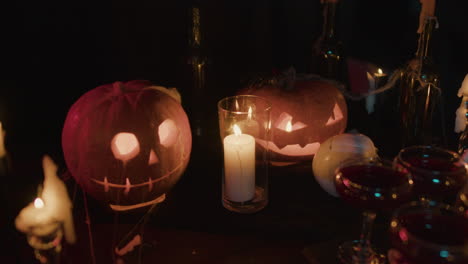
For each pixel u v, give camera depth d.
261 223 0.89
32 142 1.30
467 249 0.61
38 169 1.12
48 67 1.50
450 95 1.51
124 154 0.88
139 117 0.88
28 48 1.46
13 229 0.89
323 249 0.82
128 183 0.90
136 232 0.89
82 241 0.86
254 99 1.04
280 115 1.06
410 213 0.72
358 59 1.63
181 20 1.52
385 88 1.17
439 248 0.62
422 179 0.78
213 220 0.91
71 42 1.49
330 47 1.26
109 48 1.53
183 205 0.96
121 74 1.57
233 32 1.59
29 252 0.82
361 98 1.21
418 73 1.05
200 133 1.22
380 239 0.85
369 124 1.22
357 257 0.78
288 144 1.08
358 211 0.93
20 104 1.49
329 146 0.95
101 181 0.90
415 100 1.08
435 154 0.87
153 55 1.55
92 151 0.88
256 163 1.11
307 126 1.06
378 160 0.81
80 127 0.89
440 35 1.59
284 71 1.10
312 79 1.16
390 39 1.69
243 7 1.57
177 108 0.95
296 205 0.95
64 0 1.44
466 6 1.57
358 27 1.69
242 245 0.86
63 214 0.93
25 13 1.42
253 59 1.64
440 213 0.71
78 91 1.56
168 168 0.93
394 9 1.65
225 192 0.95
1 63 1.45
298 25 1.65
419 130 1.10
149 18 1.51
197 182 1.05
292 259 0.82
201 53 1.18
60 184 1.04
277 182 1.04
